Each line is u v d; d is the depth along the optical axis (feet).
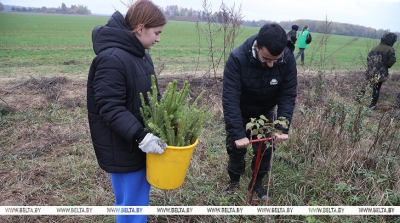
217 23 18.07
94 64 5.91
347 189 9.62
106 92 5.68
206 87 21.91
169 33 96.94
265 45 6.87
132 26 5.93
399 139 12.91
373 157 10.87
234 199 9.61
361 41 98.37
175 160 6.27
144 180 7.16
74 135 14.08
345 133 12.43
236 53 7.95
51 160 12.05
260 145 7.70
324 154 11.46
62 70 30.14
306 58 44.09
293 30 31.83
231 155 9.35
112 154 6.45
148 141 5.79
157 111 6.19
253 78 8.05
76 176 10.80
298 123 13.78
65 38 70.13
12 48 49.14
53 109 17.13
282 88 8.54
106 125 6.28
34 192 9.97
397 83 28.58
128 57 5.97
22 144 13.35
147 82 6.55
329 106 13.47
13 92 19.79
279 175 10.87
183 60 40.78
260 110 8.96
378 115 18.44
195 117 6.59
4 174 10.97
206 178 10.91
